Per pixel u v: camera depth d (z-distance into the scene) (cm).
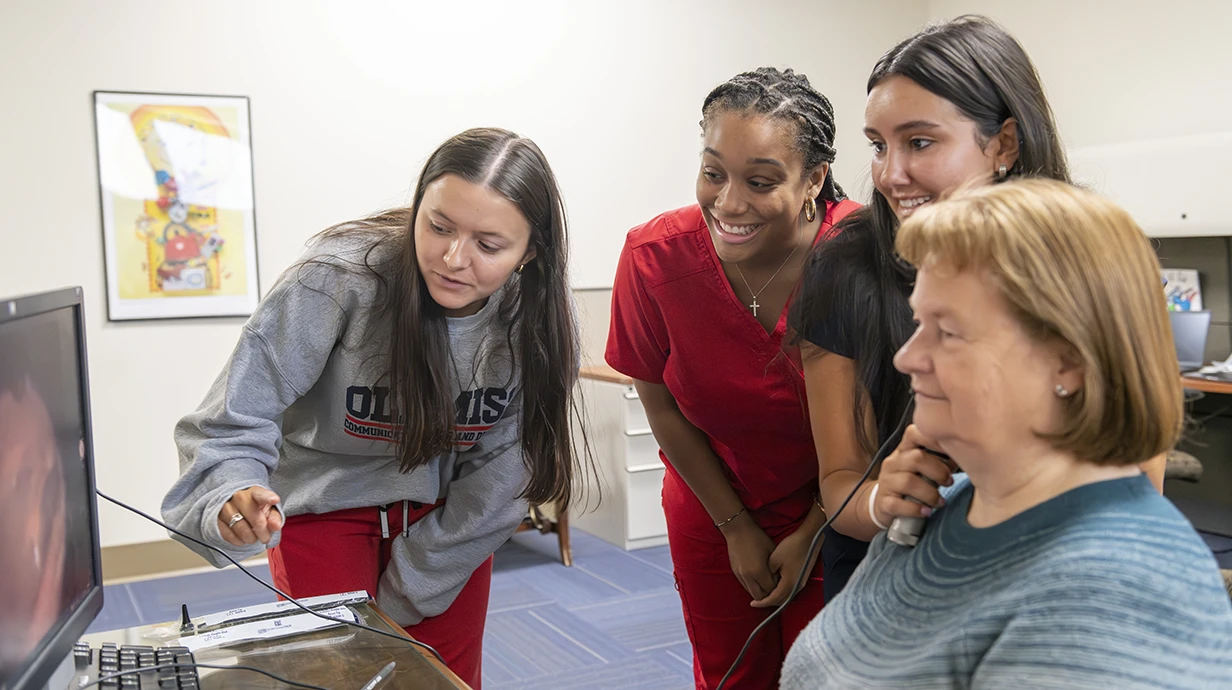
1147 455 72
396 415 157
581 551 429
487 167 141
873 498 95
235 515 138
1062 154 116
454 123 454
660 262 167
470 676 183
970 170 112
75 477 113
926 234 75
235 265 420
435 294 146
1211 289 434
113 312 402
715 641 188
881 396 126
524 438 169
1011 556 75
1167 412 71
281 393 155
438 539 170
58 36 389
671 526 191
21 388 98
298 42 424
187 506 144
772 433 170
